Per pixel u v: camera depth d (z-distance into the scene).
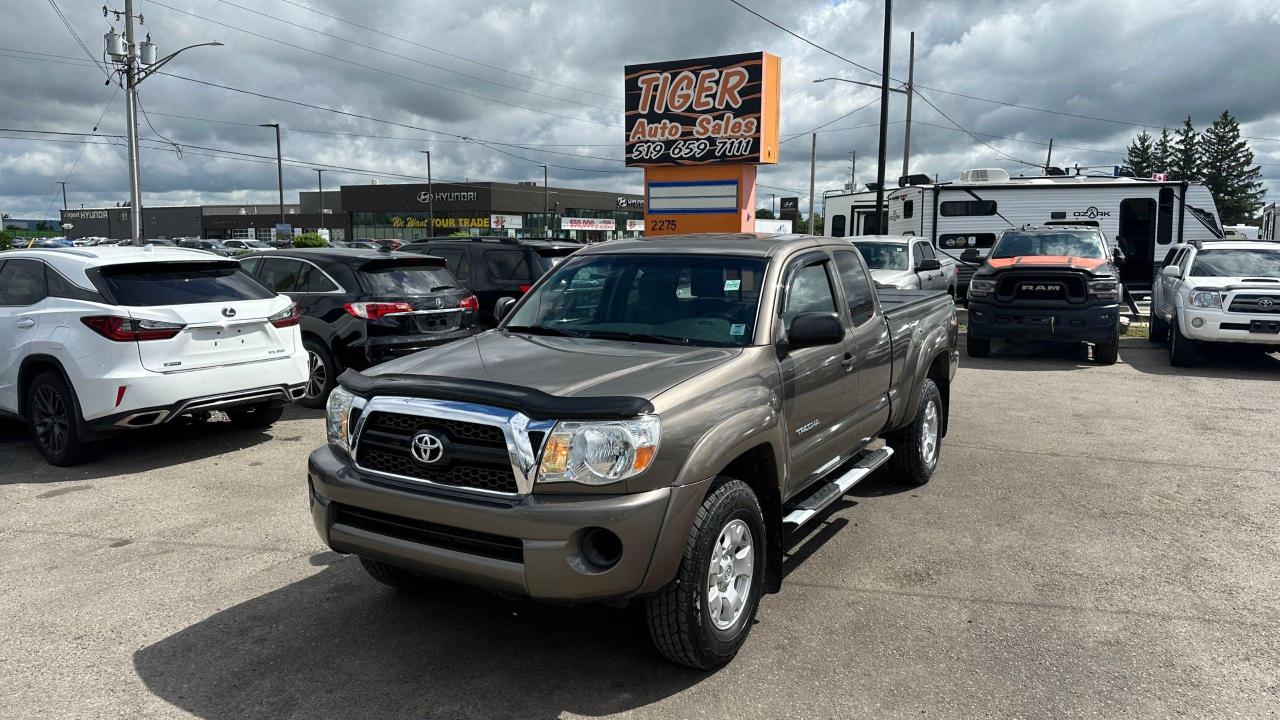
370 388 3.65
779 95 15.84
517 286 11.34
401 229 86.69
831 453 4.93
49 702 3.51
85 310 6.64
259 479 6.62
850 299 5.33
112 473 6.80
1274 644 3.97
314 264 9.34
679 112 15.79
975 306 12.62
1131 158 96.00
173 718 3.39
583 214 93.38
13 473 6.83
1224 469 6.90
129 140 26.61
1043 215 19.77
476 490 3.35
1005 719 3.35
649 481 3.28
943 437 7.72
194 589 4.61
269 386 7.45
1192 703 3.47
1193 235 19.14
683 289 4.57
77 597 4.52
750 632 4.09
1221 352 13.52
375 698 3.53
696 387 3.61
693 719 3.36
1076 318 12.09
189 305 6.93
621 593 3.27
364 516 3.65
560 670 3.75
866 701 3.49
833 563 4.96
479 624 4.20
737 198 15.71
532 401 3.29
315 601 4.46
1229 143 92.19
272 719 3.38
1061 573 4.80
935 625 4.16
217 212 109.19
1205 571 4.83
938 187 20.20
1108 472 6.83
